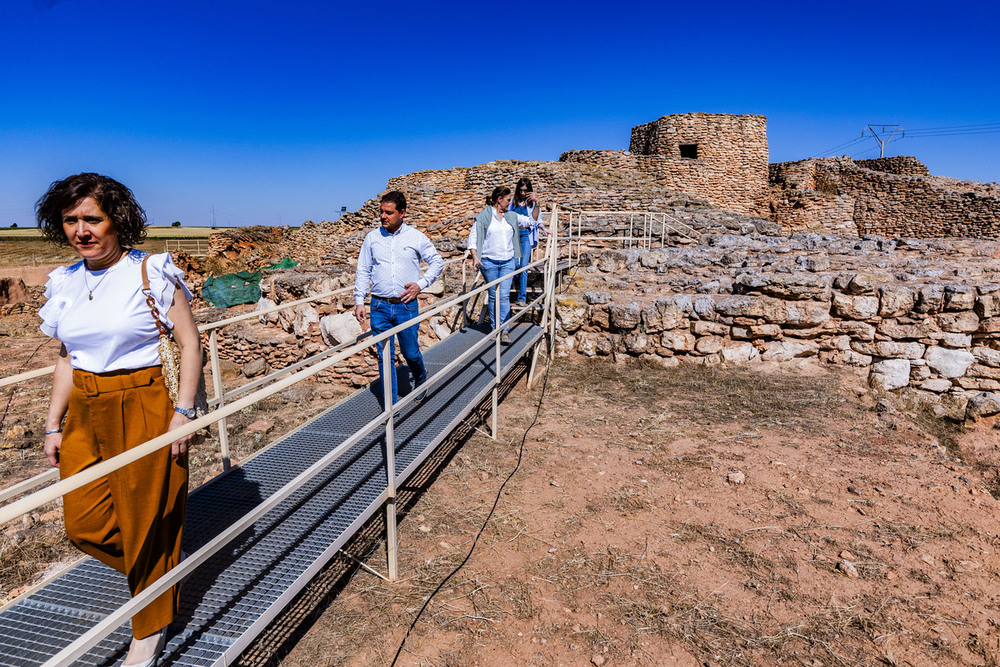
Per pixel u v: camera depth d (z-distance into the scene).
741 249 10.55
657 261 9.41
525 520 4.00
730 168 26.73
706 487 4.39
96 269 2.02
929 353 6.93
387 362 3.25
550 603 3.19
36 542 4.19
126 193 1.99
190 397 2.06
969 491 4.26
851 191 27.02
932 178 25.42
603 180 20.67
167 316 2.03
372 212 21.52
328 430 4.29
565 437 5.39
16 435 6.64
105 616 2.42
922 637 2.89
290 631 3.01
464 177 21.55
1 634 2.32
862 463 4.73
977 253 9.70
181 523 2.20
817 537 3.72
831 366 7.23
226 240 27.25
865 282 7.08
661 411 6.00
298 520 3.08
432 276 4.74
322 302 9.52
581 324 7.78
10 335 14.93
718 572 3.41
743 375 7.03
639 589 3.28
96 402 2.01
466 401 4.80
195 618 2.39
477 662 2.81
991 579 3.31
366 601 3.23
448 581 3.38
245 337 10.22
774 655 2.81
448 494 4.37
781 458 4.84
